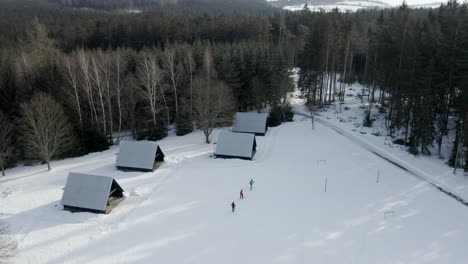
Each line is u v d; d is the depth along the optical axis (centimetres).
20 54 6250
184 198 3566
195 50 7012
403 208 3353
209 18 11406
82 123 5441
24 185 3975
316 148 5000
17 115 5294
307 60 7000
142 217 3219
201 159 4653
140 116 6244
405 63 5078
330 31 7031
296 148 5012
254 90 6519
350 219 3169
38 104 4578
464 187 3784
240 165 4422
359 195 3616
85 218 3216
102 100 5850
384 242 2841
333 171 4216
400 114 5169
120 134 6312
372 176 4075
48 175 4266
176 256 2670
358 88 8662
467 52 4128
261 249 2755
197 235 2931
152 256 2670
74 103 5475
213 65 6481
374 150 4894
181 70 6353
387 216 3206
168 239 2880
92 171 4322
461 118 4303
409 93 4753
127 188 3800
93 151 5209
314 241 2853
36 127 4456
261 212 3288
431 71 4378
